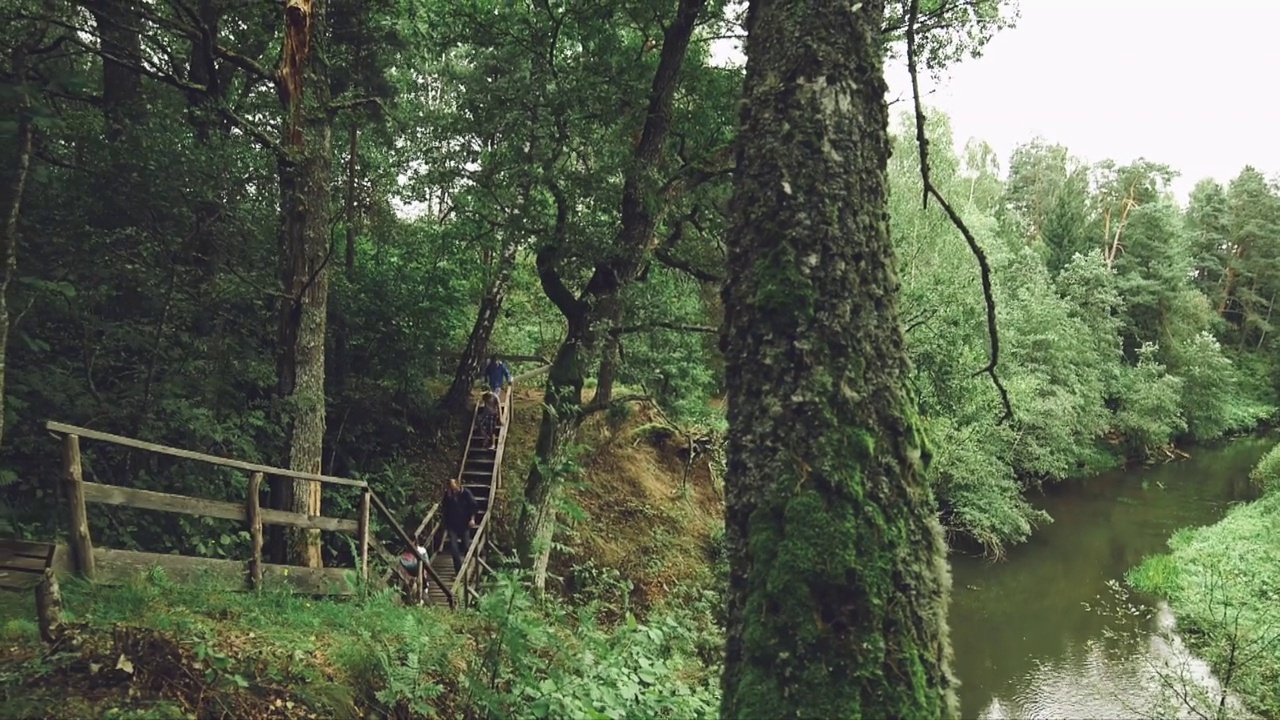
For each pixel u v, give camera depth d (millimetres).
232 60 7703
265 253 9078
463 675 4527
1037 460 21734
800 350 2391
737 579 2449
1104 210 43281
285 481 7586
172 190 7223
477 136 10633
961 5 9625
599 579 11461
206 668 3586
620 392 18250
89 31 7117
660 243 11578
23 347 6742
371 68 12344
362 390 13508
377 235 14703
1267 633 8820
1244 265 45062
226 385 8336
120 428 7102
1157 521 20781
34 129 5527
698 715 4746
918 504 2422
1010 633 13430
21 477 6125
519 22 10477
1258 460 29922
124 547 6383
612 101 10039
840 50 2605
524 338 20734
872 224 2553
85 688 3221
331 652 4457
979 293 14578
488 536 11523
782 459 2348
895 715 2141
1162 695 8578
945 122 18500
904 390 2498
